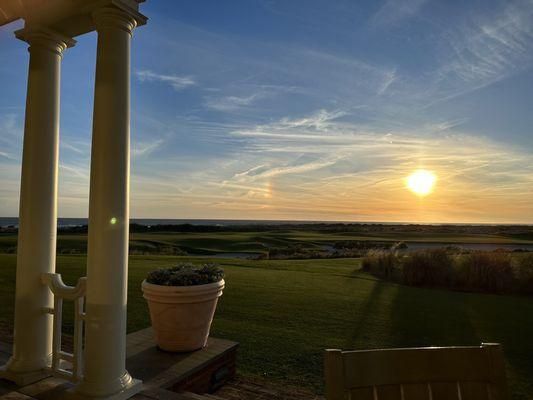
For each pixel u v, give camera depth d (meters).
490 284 9.53
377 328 5.96
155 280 4.25
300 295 8.12
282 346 5.11
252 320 6.23
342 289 8.91
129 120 3.27
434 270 10.03
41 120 3.68
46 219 3.69
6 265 12.00
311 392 3.88
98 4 3.11
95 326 3.10
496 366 1.45
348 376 1.38
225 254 28.64
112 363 3.12
